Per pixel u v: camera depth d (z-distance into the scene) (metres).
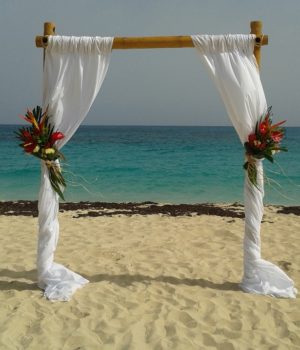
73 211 10.61
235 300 4.85
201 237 7.94
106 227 8.69
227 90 4.96
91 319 4.32
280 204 12.97
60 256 6.56
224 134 67.69
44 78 5.07
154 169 20.75
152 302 4.79
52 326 4.18
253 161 5.00
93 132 77.69
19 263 6.05
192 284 5.37
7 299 4.75
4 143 37.22
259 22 5.00
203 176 18.55
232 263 6.27
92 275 5.64
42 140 4.82
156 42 4.96
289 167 21.33
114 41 4.97
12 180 16.91
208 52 4.99
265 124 4.87
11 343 3.87
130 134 66.56
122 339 3.98
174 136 58.72
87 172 19.70
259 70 5.06
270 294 5.00
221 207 11.61
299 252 6.96
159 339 3.98
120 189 15.59
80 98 5.03
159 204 12.02
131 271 5.84
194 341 3.98
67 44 4.98
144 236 7.95
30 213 10.27
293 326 4.28
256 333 4.12
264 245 7.38
